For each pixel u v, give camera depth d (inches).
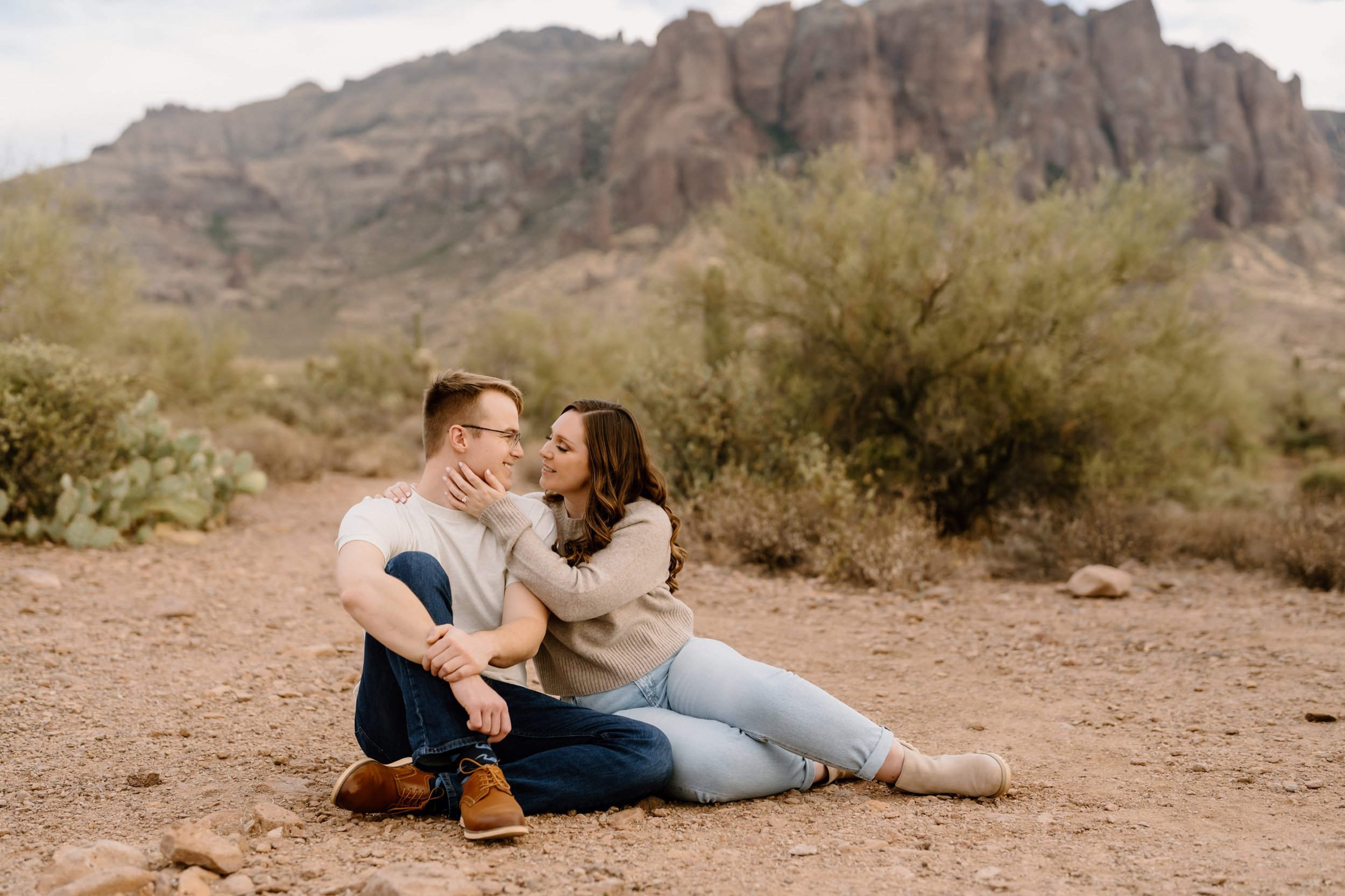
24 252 593.6
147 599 261.9
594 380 978.7
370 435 800.3
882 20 5418.3
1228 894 92.0
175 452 394.6
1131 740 157.9
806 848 105.2
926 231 430.9
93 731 156.6
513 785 116.4
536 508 128.3
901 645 235.0
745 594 295.3
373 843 108.0
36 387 345.1
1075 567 333.7
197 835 100.1
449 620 116.0
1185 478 461.1
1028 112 4562.0
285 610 259.6
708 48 5831.7
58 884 93.3
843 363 441.1
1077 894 92.4
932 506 398.6
